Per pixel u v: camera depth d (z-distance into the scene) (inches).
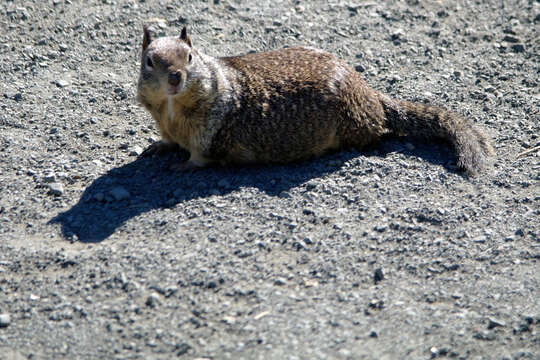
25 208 450.9
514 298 378.3
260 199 456.1
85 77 612.4
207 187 474.6
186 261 397.7
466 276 394.9
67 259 400.5
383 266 400.5
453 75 639.1
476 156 498.3
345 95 501.7
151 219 436.8
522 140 534.9
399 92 606.5
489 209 451.2
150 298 369.7
